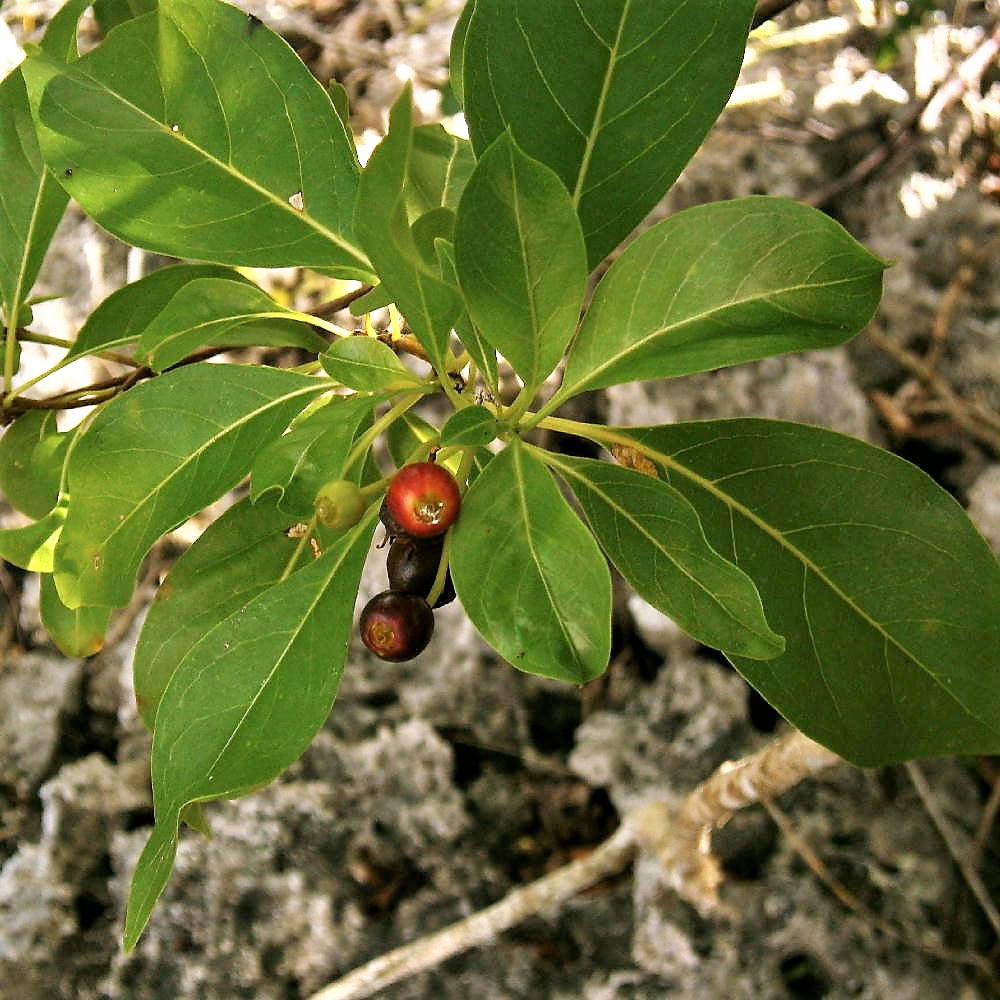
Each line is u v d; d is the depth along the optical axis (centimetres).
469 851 36
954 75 47
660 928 34
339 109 24
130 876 36
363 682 38
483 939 34
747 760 30
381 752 37
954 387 44
